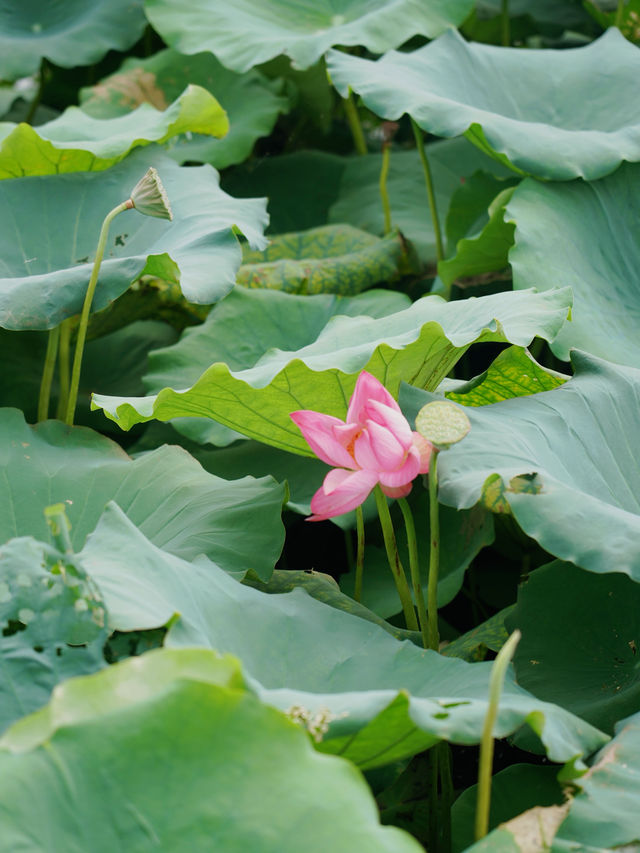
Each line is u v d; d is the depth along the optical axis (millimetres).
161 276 6371
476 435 5926
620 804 5633
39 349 7031
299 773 5109
